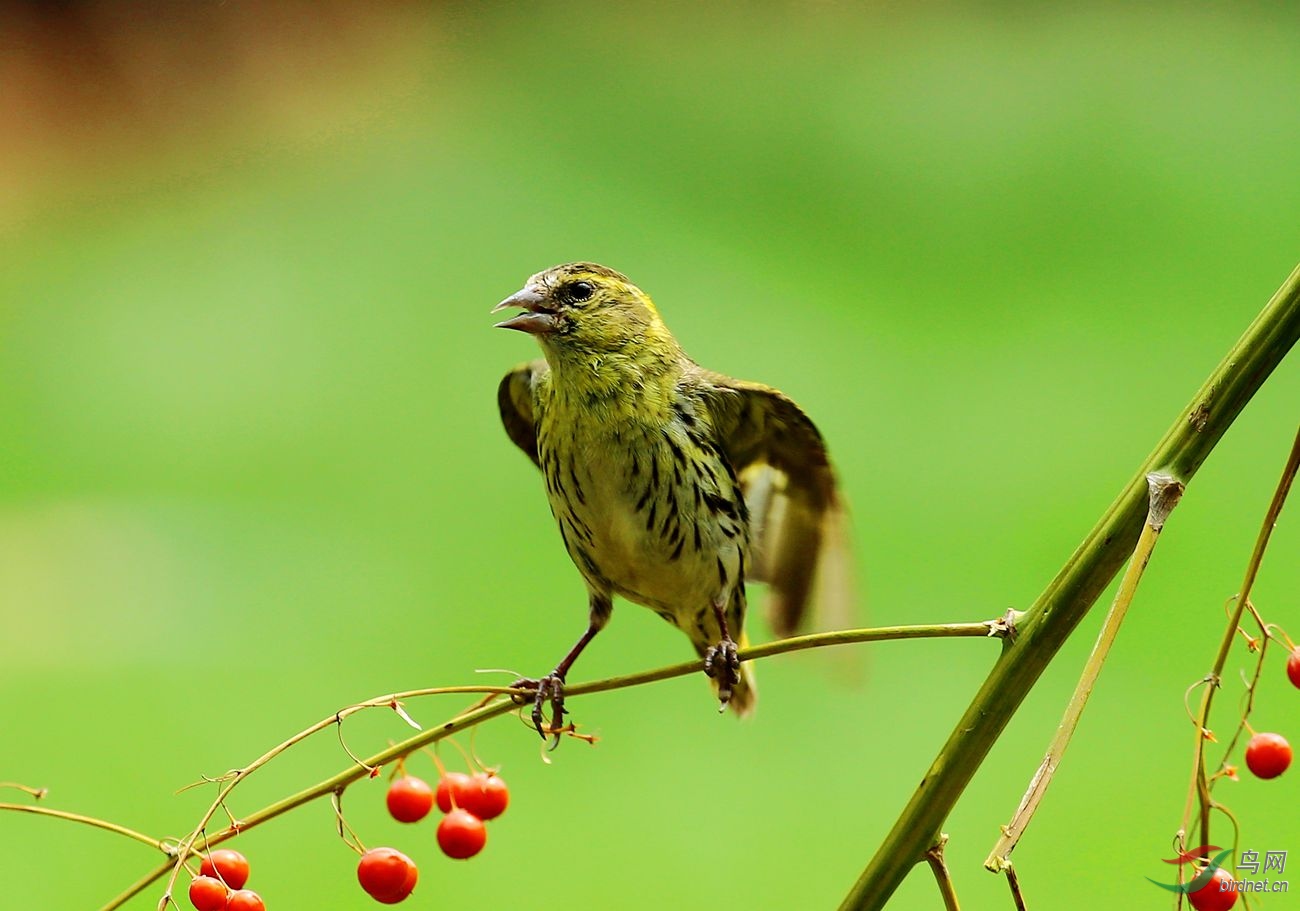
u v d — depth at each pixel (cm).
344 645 1092
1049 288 1463
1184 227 1519
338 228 1756
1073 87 1808
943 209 1599
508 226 1700
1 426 1442
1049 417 1265
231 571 1187
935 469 1220
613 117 1900
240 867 441
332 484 1323
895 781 948
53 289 1684
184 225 1842
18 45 2227
